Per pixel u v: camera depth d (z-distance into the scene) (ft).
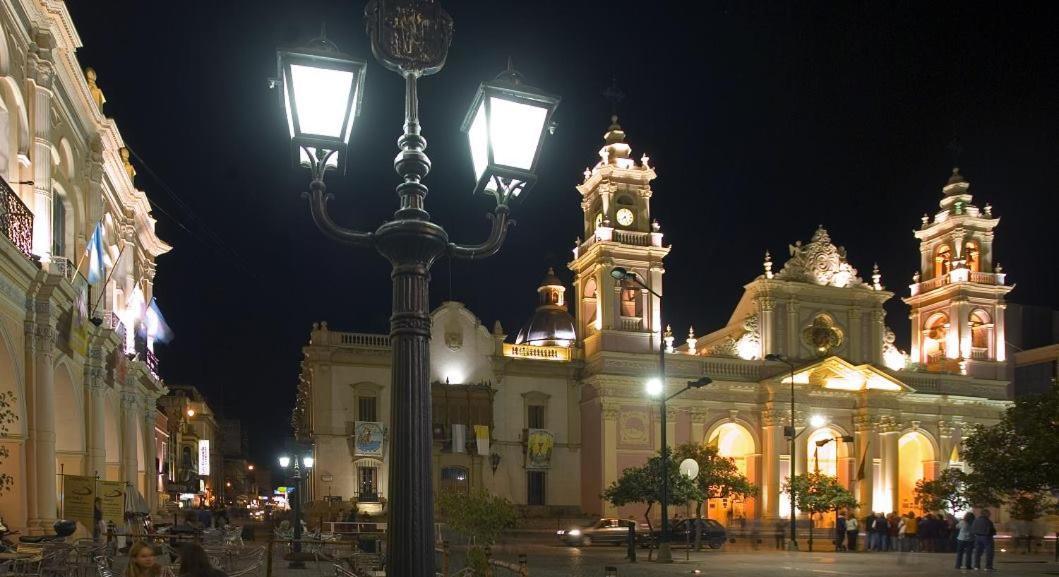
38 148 77.56
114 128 105.09
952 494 165.58
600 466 191.83
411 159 25.90
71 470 91.04
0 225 65.98
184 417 285.64
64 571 52.80
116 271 117.91
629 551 112.68
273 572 76.74
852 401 211.20
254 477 499.51
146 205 129.18
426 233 24.89
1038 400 101.14
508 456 194.80
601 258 200.13
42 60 78.02
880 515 143.95
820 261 218.38
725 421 203.31
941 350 235.40
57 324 78.54
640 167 208.74
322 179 24.98
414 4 26.27
